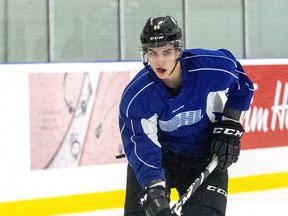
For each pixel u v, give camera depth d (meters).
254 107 12.70
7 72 10.01
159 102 5.63
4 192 10.00
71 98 10.61
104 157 10.92
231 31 14.24
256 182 12.63
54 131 10.44
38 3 12.20
